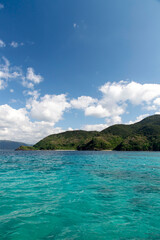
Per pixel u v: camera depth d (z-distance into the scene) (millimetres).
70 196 10820
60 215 7871
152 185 13906
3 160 42031
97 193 11516
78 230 6449
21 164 31625
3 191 11922
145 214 8039
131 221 7273
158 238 5895
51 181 15539
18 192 11688
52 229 6512
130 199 10266
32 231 6324
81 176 18312
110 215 7906
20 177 17594
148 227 6730
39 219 7422
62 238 5836
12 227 6629
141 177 17688
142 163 34531
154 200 10094
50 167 26828
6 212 8164
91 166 28500
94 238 5859
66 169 24281
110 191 12023
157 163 34625
